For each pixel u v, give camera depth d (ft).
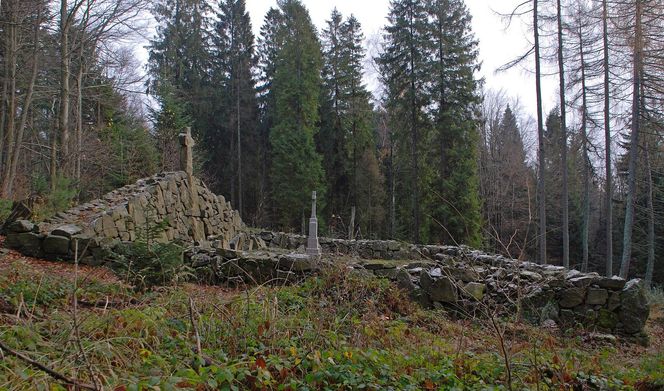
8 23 50.31
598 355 18.89
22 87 63.52
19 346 9.83
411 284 25.39
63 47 55.11
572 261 97.40
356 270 25.38
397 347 15.62
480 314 23.18
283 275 25.96
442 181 86.84
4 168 56.95
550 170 95.61
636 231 85.76
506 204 91.04
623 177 82.89
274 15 130.11
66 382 7.81
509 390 10.91
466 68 89.61
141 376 9.51
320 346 12.96
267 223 103.60
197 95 114.93
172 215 39.17
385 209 112.78
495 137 116.57
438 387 11.89
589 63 62.59
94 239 26.94
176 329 12.96
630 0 52.42
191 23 118.52
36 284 16.98
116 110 71.97
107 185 67.87
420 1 90.94
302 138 103.71
